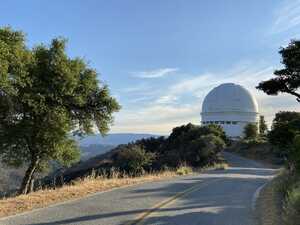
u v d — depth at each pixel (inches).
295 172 743.7
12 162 994.7
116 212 488.1
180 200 606.5
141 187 746.2
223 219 467.5
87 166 2463.1
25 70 856.9
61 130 932.0
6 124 924.6
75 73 940.0
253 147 3437.5
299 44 1208.2
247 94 4995.1
